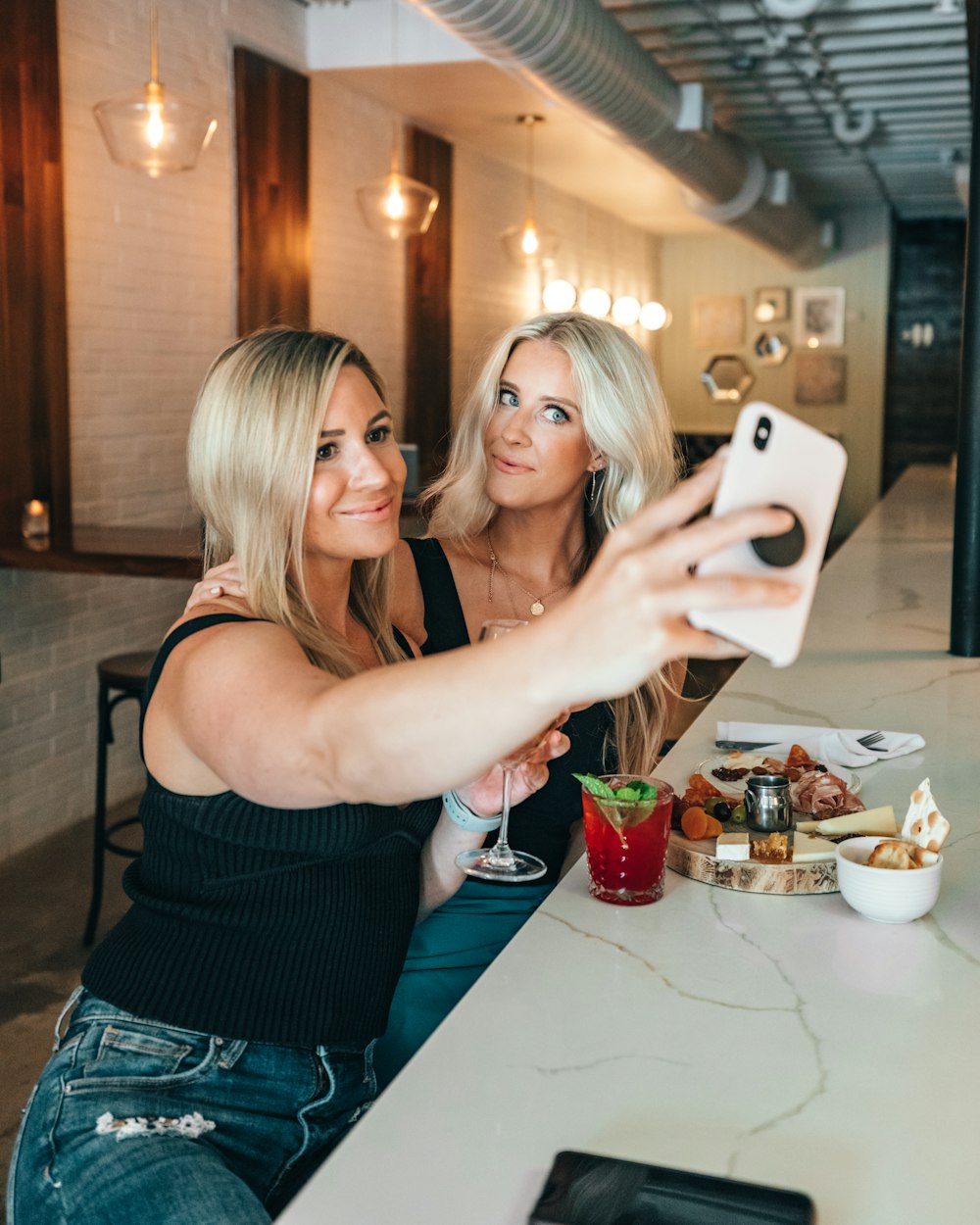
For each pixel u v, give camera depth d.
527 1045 1.04
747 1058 1.02
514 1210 0.82
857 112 7.24
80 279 4.45
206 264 5.24
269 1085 1.25
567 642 0.76
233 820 1.26
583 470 1.88
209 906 1.29
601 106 4.95
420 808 1.49
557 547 1.95
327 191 6.26
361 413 1.31
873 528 4.74
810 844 1.42
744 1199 0.80
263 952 1.29
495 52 4.07
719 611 0.74
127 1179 1.10
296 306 5.85
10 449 4.09
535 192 9.29
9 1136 2.51
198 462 1.31
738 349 12.84
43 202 4.17
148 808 1.32
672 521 0.76
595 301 9.67
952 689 2.32
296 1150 1.26
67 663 4.44
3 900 3.77
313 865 1.30
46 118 4.15
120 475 4.75
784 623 0.76
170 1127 1.18
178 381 5.09
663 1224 0.77
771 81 6.43
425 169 7.24
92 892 3.78
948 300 12.40
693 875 1.42
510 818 1.77
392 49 5.85
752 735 1.92
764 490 0.76
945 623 2.98
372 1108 0.94
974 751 1.90
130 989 1.27
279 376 1.28
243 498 1.29
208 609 1.29
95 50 4.44
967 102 6.82
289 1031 1.27
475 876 1.48
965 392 2.56
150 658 3.66
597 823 1.34
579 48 4.29
